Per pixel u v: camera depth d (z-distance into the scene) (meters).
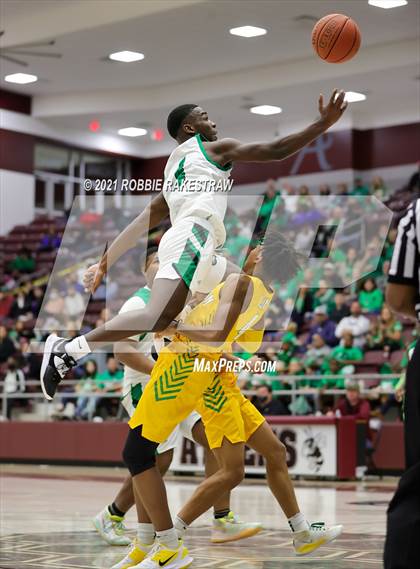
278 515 7.83
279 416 12.71
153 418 4.66
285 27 16.44
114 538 5.83
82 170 24.05
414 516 3.14
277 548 5.70
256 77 19.27
